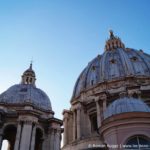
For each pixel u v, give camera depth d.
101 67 69.56
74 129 56.81
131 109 30.98
